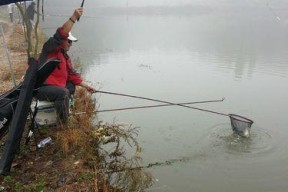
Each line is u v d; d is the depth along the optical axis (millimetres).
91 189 5137
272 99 11703
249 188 6621
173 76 14625
